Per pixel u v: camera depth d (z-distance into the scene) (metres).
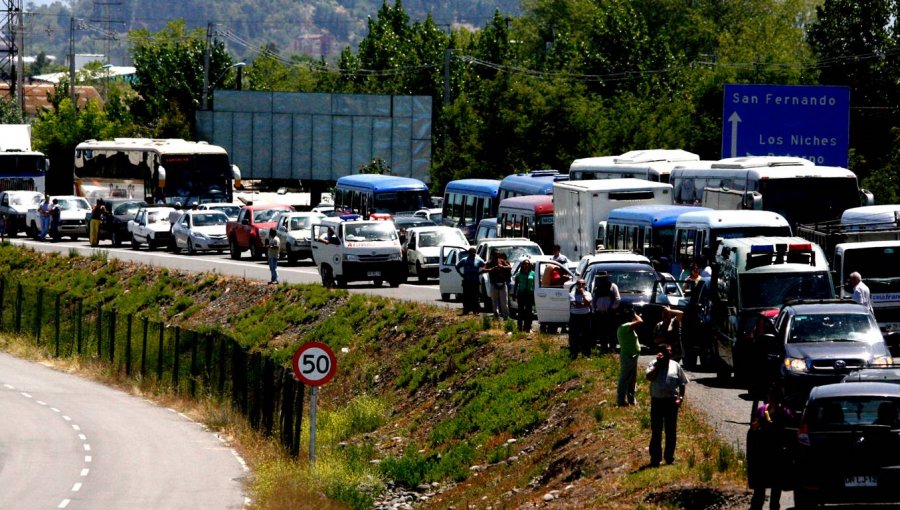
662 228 107.06
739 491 50.78
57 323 130.25
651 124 188.75
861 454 45.03
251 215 163.12
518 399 83.25
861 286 80.00
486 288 110.75
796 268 75.69
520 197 139.38
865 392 46.28
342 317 119.38
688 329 82.50
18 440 89.19
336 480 74.69
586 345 86.25
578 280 85.88
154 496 71.75
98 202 183.50
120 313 143.25
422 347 104.56
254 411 92.31
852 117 195.50
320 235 133.25
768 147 139.88
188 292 142.50
